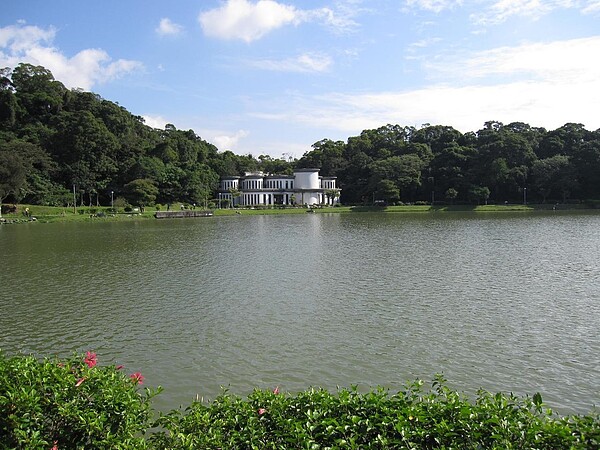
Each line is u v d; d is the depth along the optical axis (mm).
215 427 7973
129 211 118125
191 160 163500
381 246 51656
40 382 8516
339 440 7191
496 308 24906
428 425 7555
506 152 140375
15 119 154875
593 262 39219
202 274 35938
